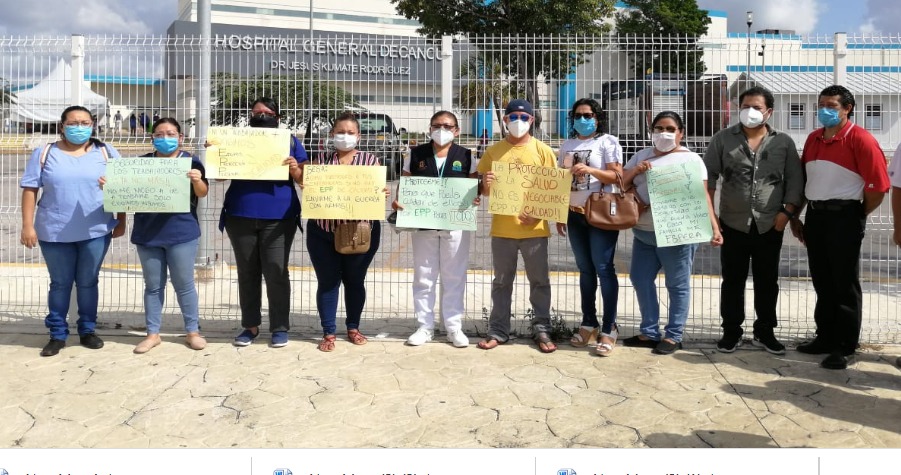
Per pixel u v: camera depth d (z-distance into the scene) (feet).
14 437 12.19
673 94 20.42
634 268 17.63
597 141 16.89
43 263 28.99
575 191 17.22
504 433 12.46
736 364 16.31
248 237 16.97
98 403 13.74
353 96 20.83
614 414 13.32
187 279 17.22
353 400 13.97
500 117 20.30
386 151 20.56
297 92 20.79
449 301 17.71
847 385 14.89
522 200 16.63
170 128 16.79
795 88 20.06
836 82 19.39
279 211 16.93
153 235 16.85
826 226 16.02
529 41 20.25
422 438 12.25
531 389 14.62
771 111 16.28
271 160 16.57
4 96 20.52
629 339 17.94
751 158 16.47
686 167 16.31
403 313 21.42
